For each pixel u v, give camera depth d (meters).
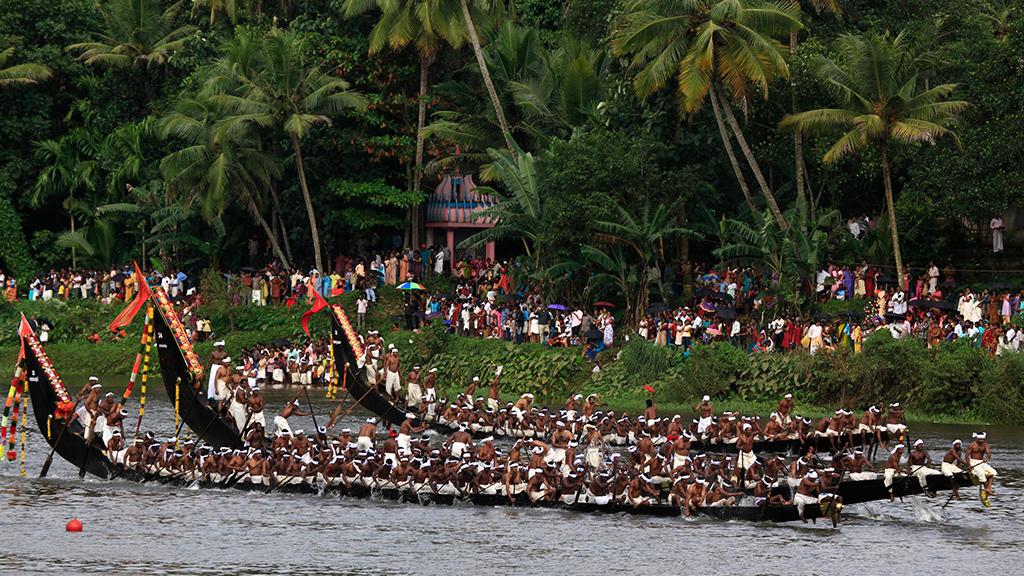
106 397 115.81
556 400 156.62
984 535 91.81
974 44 168.38
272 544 89.25
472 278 193.88
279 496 106.31
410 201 199.25
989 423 136.38
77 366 197.25
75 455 114.62
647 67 155.38
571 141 169.25
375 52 194.00
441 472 102.94
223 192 196.75
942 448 121.25
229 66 199.38
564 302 172.50
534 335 167.25
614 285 169.88
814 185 185.75
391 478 103.94
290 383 184.00
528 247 198.25
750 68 150.38
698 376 148.62
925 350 141.88
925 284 161.12
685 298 170.38
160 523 95.69
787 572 81.62
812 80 163.12
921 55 157.00
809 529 93.94
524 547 88.19
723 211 185.25
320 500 104.69
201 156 198.12
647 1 156.25
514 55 191.25
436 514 99.06
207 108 197.88
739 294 163.38
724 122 171.62
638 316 165.25
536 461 101.62
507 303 173.12
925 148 167.00
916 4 184.38
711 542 89.44
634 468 101.62
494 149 186.88
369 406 138.75
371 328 187.62
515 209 175.50
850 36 154.12
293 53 194.38
